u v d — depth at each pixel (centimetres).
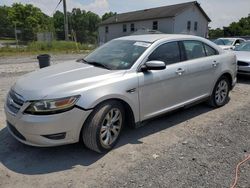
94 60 444
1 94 662
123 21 4234
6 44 2503
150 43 436
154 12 3950
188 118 505
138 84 388
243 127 462
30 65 1275
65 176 317
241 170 329
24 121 324
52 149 381
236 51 920
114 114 372
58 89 331
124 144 397
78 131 339
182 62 465
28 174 321
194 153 370
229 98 647
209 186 297
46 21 6288
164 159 354
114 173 323
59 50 2361
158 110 432
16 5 5731
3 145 390
